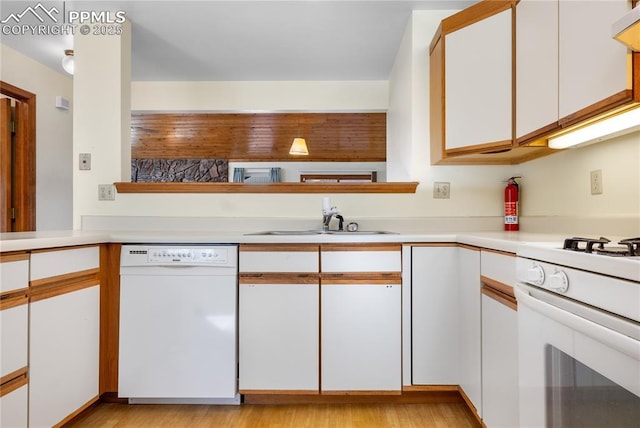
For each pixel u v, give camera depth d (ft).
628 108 3.67
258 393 5.93
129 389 5.92
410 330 5.97
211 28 8.59
